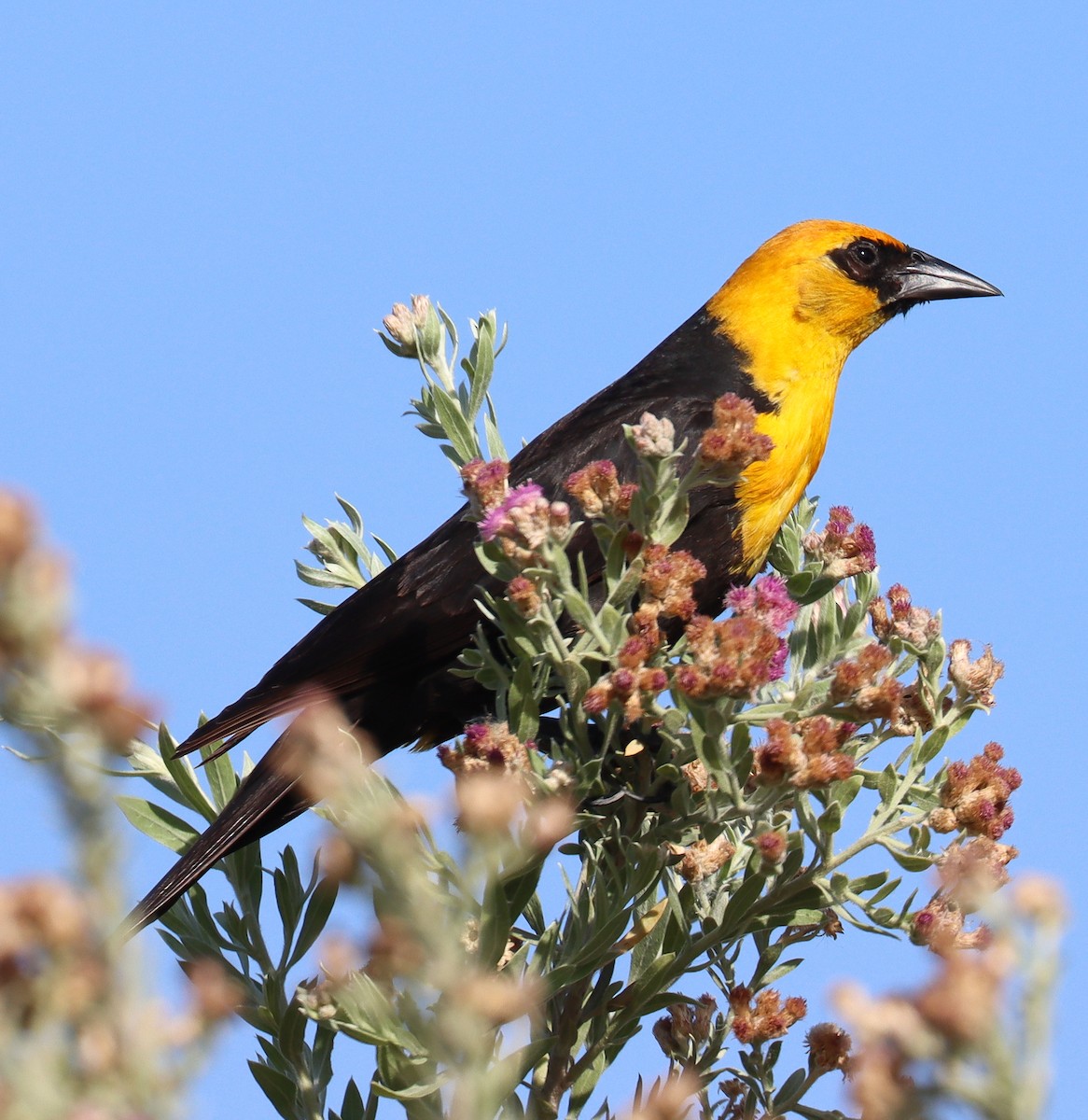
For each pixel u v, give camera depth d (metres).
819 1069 6.83
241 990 7.29
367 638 10.09
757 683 6.26
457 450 9.92
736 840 7.99
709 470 6.91
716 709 6.35
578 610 6.67
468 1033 3.46
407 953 3.51
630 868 6.87
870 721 6.91
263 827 8.79
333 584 10.34
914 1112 3.14
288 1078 7.02
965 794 6.93
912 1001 3.19
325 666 10.09
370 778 3.81
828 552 8.47
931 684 7.50
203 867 8.23
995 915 3.25
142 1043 2.94
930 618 7.55
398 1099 5.49
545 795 6.49
